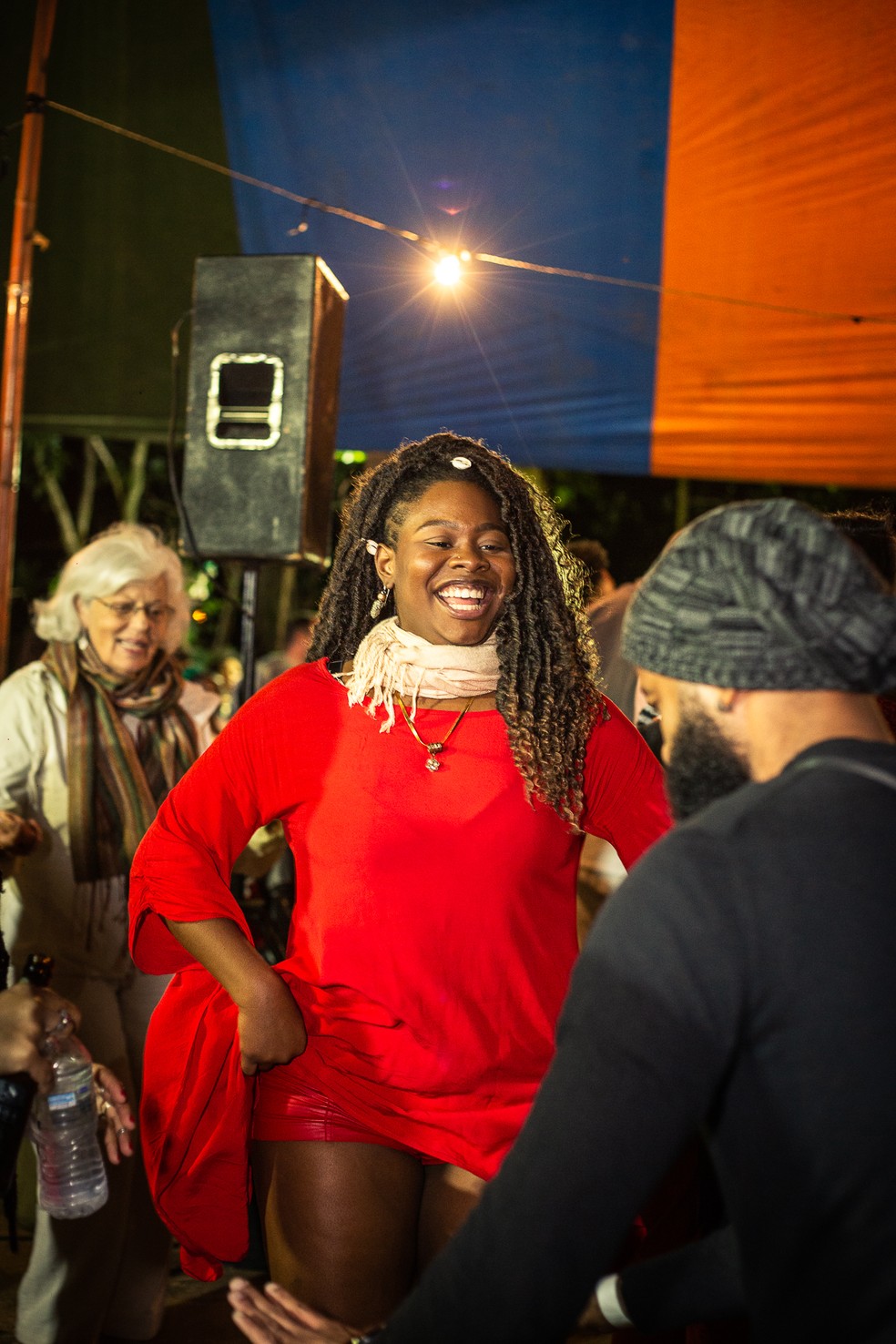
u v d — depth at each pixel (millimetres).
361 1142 2131
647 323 5387
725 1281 1455
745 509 1237
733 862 1120
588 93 4957
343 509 2492
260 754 2248
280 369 4027
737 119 4945
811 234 5117
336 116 5078
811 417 5484
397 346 5504
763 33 4805
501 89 4988
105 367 5445
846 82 4848
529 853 2156
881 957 1076
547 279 5316
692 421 5566
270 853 3414
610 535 15500
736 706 1235
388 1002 2113
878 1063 1057
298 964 2229
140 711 3363
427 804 2160
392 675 2238
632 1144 1087
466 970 2115
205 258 4090
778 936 1087
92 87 5129
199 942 2188
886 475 5594
